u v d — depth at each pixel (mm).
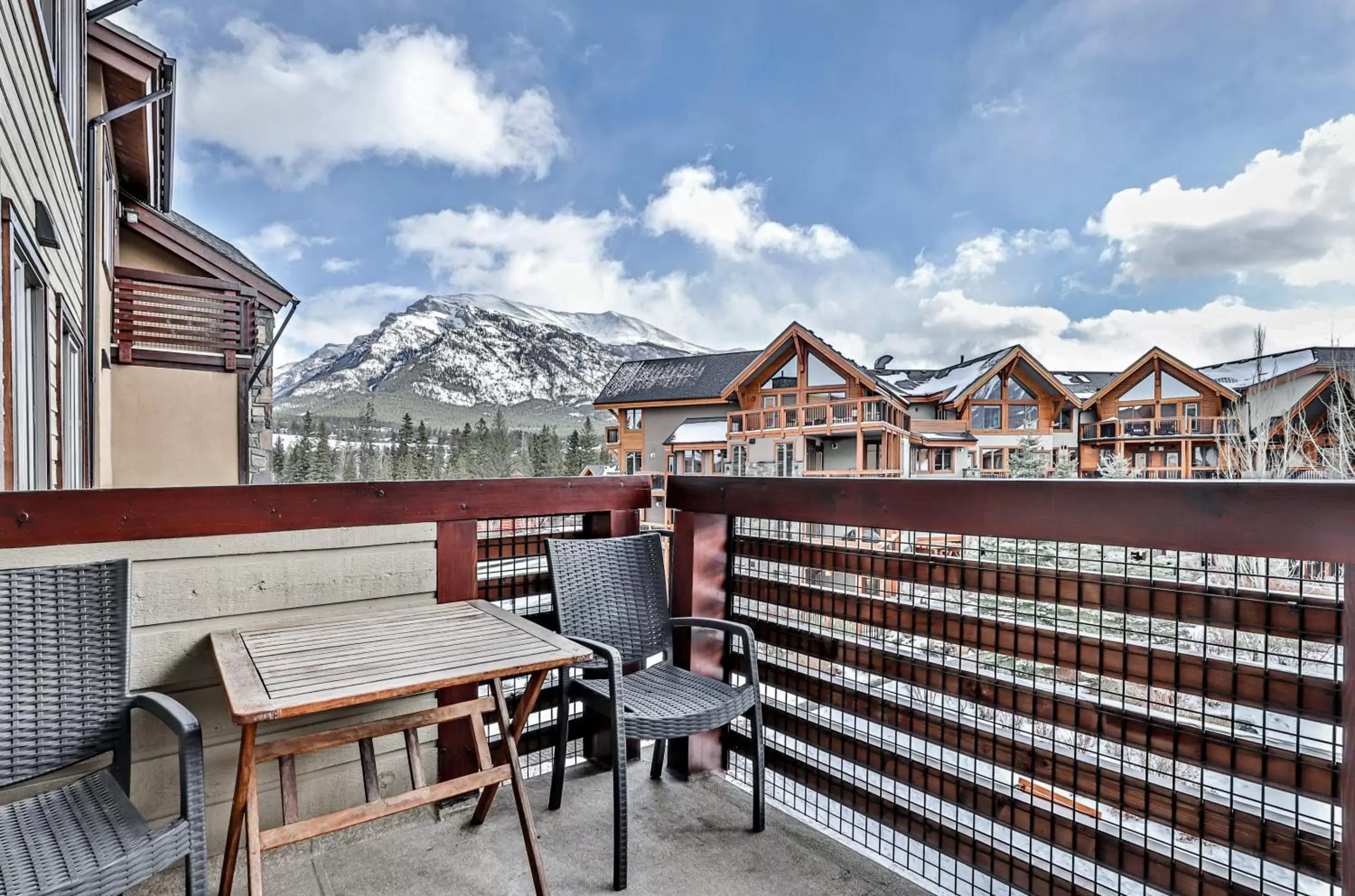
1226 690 1340
